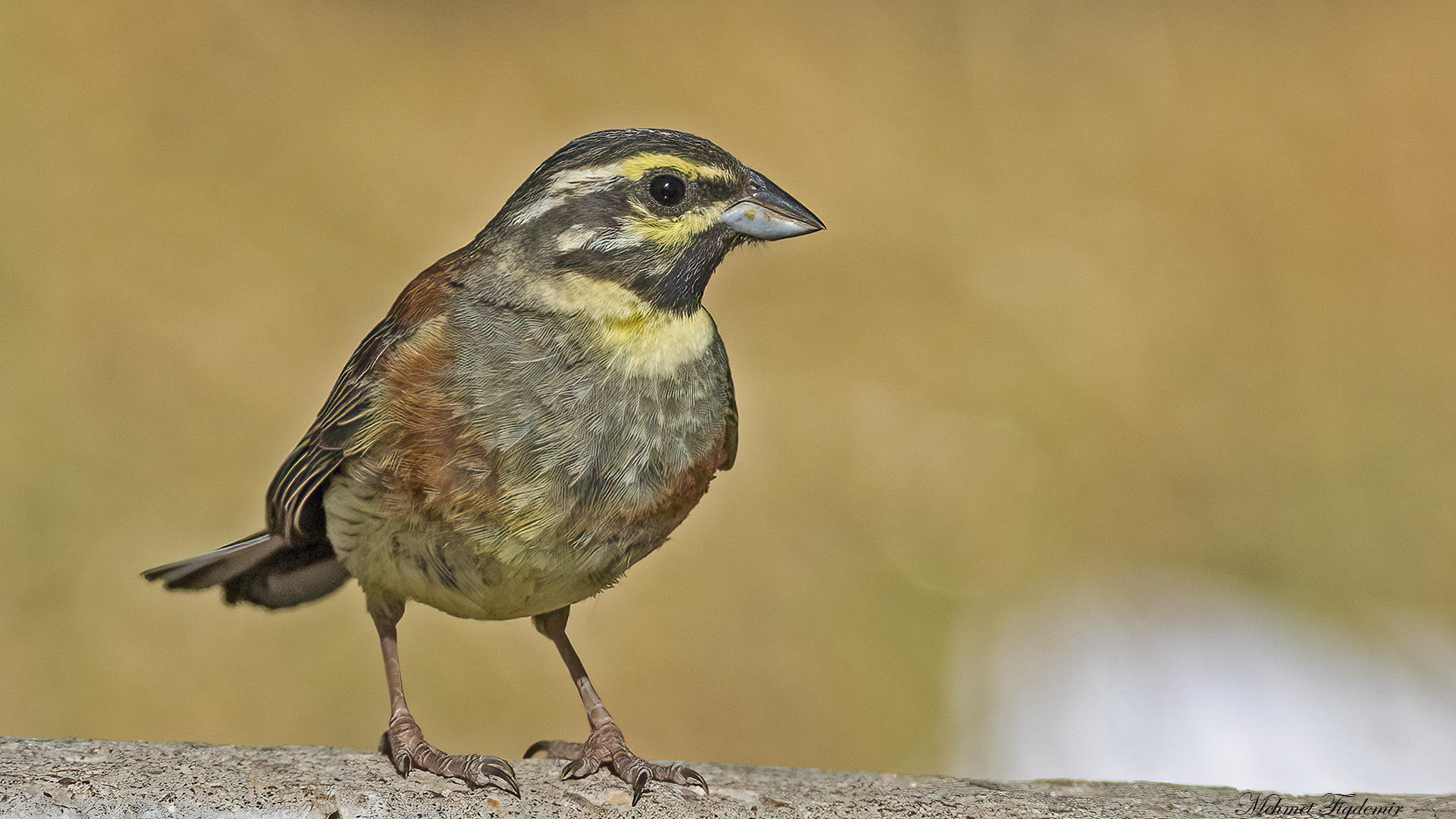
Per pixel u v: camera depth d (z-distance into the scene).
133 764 5.64
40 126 17.72
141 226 16.69
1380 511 14.80
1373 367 16.80
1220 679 12.05
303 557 6.91
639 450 6.04
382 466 5.91
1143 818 5.76
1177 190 19.17
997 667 12.55
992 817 5.71
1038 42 21.88
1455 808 6.02
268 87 19.25
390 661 6.14
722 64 20.92
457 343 5.98
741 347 16.48
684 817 5.62
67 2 19.31
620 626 12.82
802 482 14.79
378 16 21.06
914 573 13.75
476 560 5.97
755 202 6.27
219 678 11.79
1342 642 12.67
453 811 5.52
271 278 16.48
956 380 16.33
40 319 15.16
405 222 17.72
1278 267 18.20
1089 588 13.59
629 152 6.18
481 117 19.50
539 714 11.91
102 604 12.31
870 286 17.58
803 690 12.48
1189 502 14.94
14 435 13.72
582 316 6.05
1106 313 17.33
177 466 13.98
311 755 5.91
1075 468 15.38
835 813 5.68
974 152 19.70
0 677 11.48
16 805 5.27
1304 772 11.04
